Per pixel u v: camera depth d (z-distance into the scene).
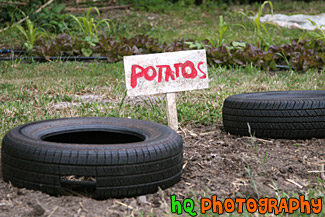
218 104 6.16
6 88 7.09
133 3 17.55
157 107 6.02
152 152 3.42
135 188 3.39
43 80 7.75
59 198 3.33
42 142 3.43
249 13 17.27
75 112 5.72
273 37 12.71
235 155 4.42
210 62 9.28
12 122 5.29
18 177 3.46
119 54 9.63
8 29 11.66
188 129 5.32
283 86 7.26
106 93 6.93
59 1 15.66
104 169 3.29
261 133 4.87
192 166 4.14
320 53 8.73
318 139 4.89
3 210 3.15
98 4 16.84
